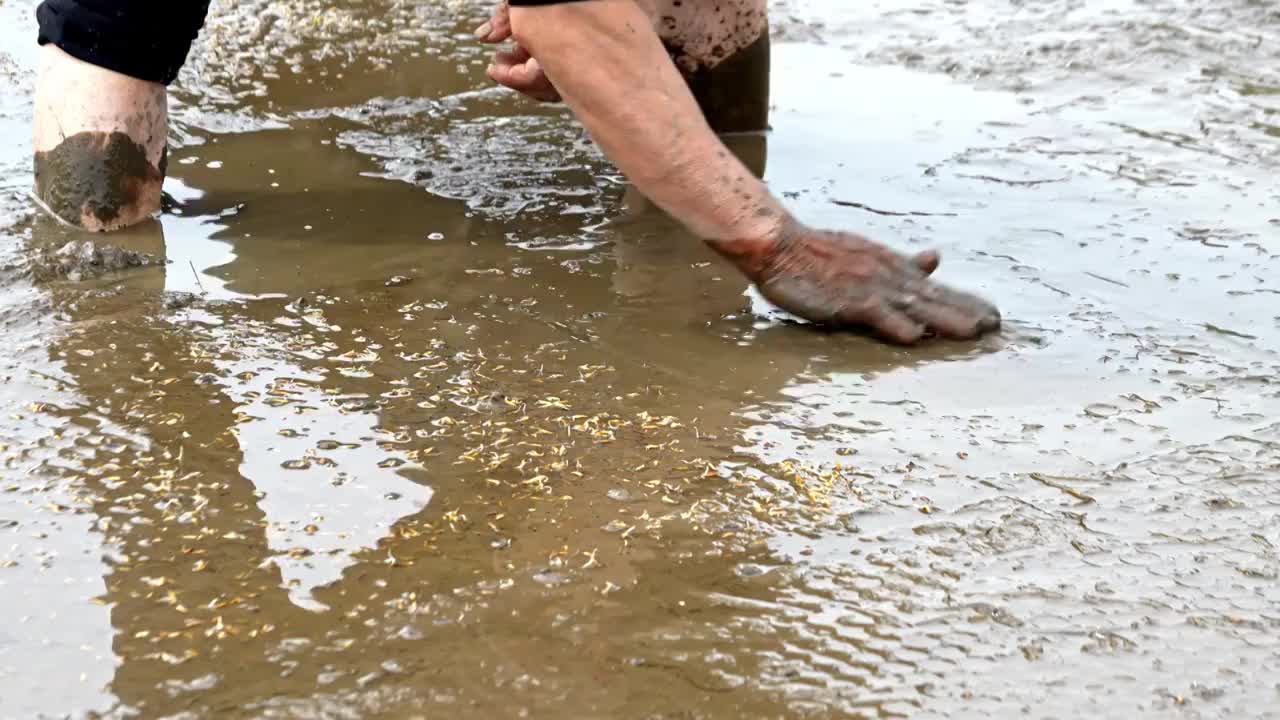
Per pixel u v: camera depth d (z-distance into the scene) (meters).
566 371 1.89
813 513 1.71
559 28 1.89
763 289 1.97
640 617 1.61
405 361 1.90
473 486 1.74
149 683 1.55
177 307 1.98
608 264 2.09
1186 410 1.85
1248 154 2.32
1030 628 1.60
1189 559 1.67
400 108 2.47
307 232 2.14
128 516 1.70
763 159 2.32
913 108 2.48
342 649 1.58
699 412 1.84
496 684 1.55
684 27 2.29
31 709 1.53
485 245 2.12
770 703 1.54
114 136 2.12
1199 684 1.56
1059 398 1.86
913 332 1.94
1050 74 2.58
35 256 2.05
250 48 2.64
